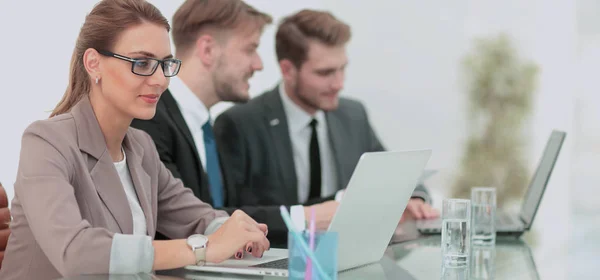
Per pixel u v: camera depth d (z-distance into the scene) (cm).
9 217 196
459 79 632
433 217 269
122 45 170
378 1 622
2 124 361
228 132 329
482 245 217
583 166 664
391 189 159
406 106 629
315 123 348
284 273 153
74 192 168
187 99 285
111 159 176
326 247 126
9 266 173
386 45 625
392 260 179
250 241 162
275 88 347
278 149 334
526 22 635
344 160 353
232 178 298
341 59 342
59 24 377
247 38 294
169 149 255
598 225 658
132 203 186
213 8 285
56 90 377
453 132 633
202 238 159
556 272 174
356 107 370
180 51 289
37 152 162
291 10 557
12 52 364
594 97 652
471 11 632
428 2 627
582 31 642
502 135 632
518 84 632
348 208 148
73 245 150
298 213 136
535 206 238
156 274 154
